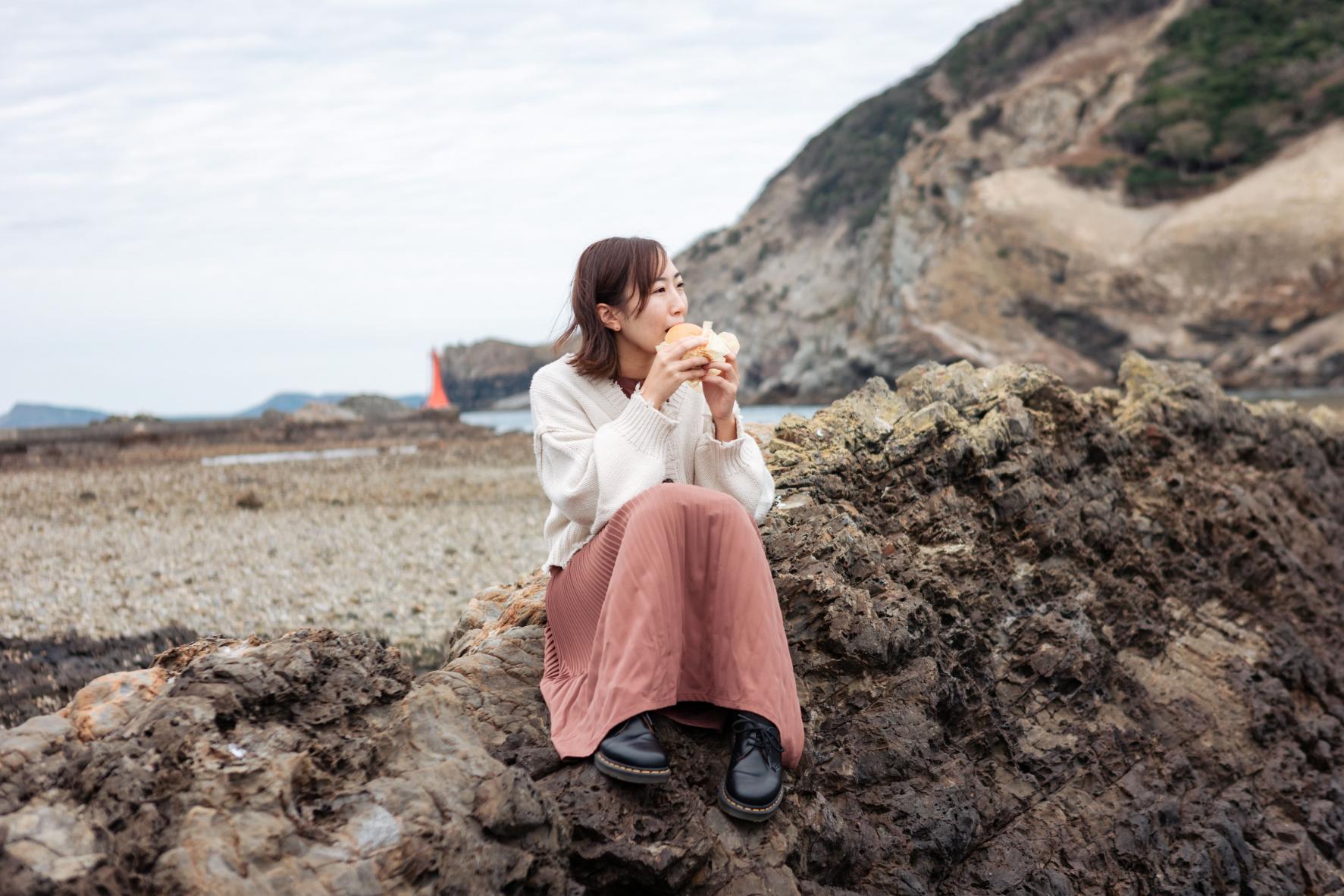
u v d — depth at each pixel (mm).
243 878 2117
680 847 2717
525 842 2527
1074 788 4469
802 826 3092
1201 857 4547
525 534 14594
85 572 11477
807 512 4391
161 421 44062
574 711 2959
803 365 112812
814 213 142250
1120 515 5883
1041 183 98125
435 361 79875
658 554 2828
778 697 2873
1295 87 101000
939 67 136375
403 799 2412
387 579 11258
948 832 3574
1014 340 91250
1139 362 7691
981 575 4840
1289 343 81062
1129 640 5539
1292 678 6172
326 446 39406
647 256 3219
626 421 3047
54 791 2248
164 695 2561
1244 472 7746
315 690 2682
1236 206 88812
